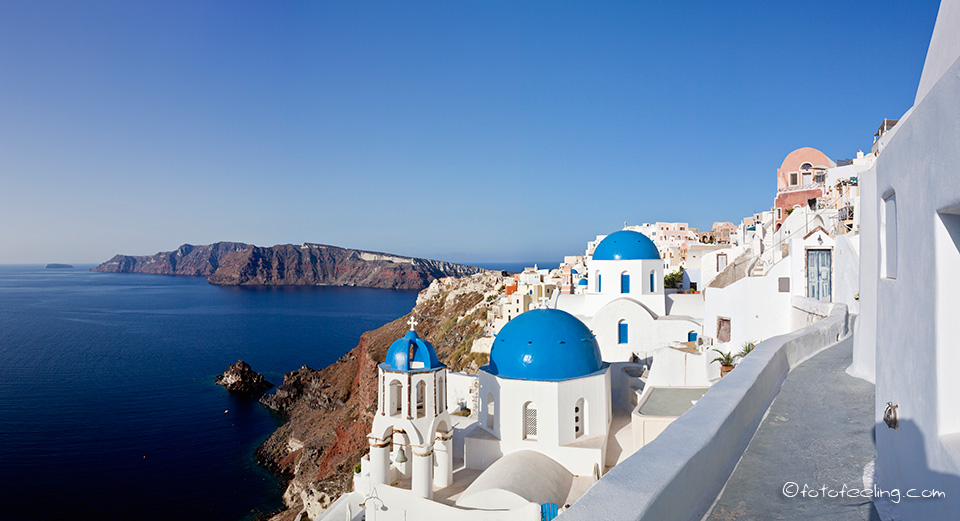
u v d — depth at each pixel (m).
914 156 4.83
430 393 23.09
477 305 105.44
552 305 42.69
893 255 5.91
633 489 4.04
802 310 24.88
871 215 12.58
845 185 35.28
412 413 22.75
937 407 4.36
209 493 59.75
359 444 64.06
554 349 23.88
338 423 74.75
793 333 14.67
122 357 137.88
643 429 20.41
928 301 4.56
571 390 23.20
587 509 3.70
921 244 4.71
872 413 9.16
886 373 5.96
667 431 5.89
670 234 101.62
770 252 38.25
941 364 4.34
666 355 27.88
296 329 195.38
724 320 29.75
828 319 17.94
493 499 19.67
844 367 13.03
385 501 23.06
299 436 73.38
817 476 6.59
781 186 56.44
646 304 37.59
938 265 4.35
